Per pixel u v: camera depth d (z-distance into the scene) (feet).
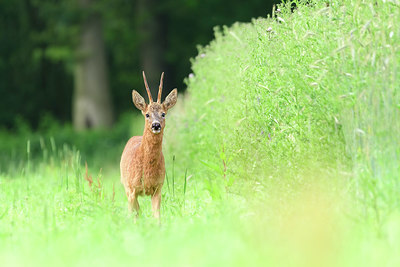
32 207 44.60
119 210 40.86
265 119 43.93
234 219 36.01
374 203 33.50
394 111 36.01
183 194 46.55
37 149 125.90
